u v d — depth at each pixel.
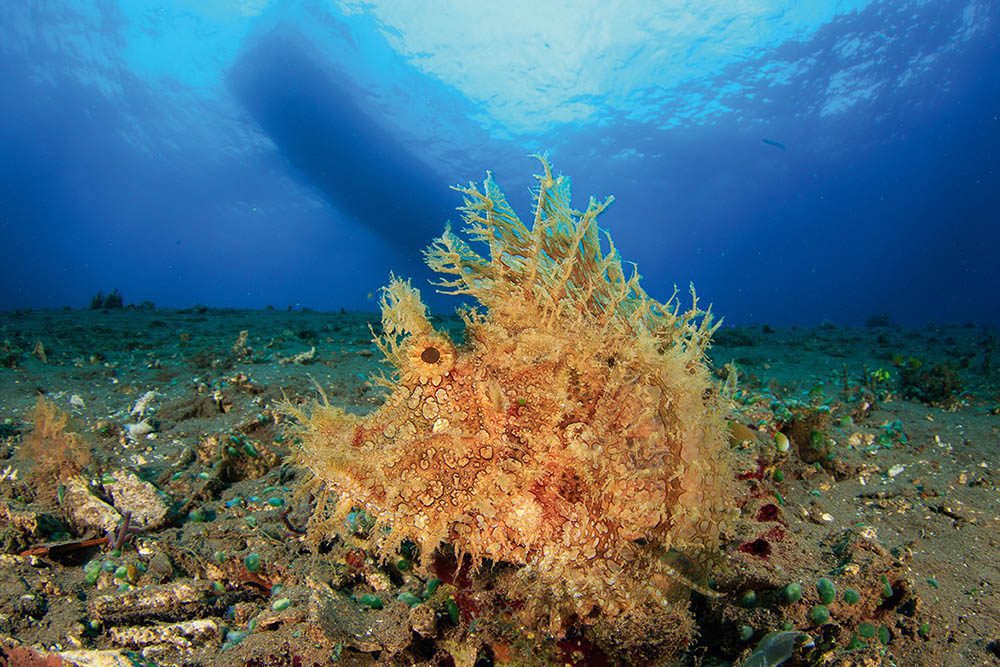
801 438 0.38
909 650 0.23
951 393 0.62
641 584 0.20
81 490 0.34
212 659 0.24
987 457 0.43
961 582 0.28
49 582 0.28
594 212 0.22
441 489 0.19
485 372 0.20
